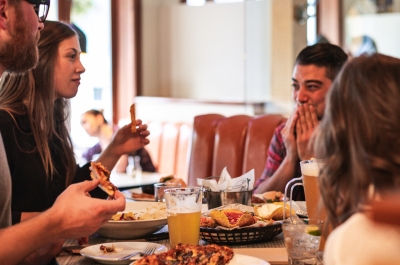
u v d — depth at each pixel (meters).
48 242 1.35
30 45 1.58
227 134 3.16
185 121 5.21
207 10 5.61
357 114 0.94
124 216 1.66
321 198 1.12
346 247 0.81
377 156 0.92
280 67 4.86
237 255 1.32
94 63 5.52
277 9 4.86
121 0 5.66
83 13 5.44
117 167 4.55
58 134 2.23
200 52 5.68
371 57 0.99
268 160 2.73
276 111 4.84
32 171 1.92
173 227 1.46
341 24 5.21
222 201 1.78
